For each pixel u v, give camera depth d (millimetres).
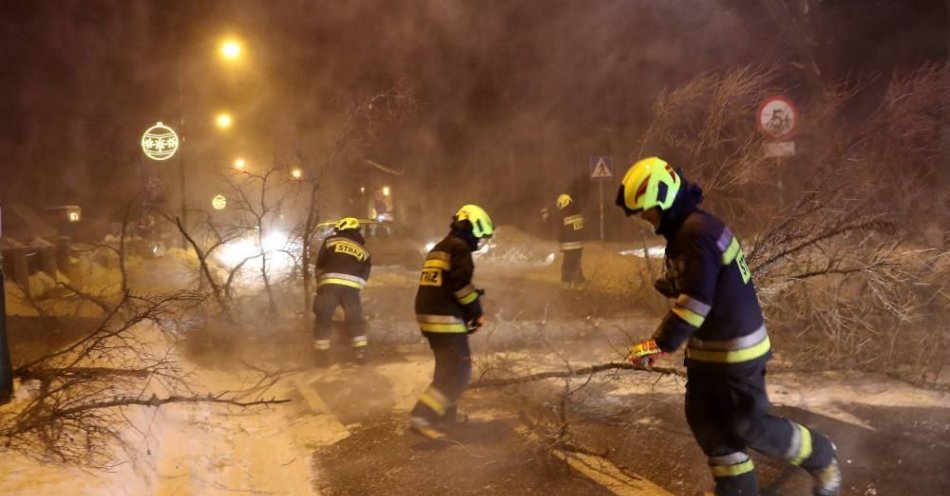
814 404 5992
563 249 13984
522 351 8594
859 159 7664
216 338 9305
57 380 5473
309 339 9531
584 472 4898
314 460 5477
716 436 3902
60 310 11141
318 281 8570
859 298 7043
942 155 8625
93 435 4598
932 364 6852
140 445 4957
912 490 4293
